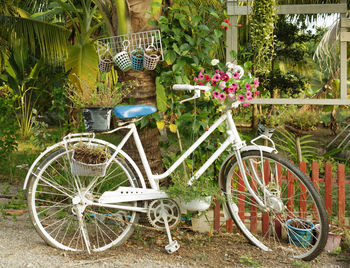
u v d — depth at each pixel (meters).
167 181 4.05
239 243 3.55
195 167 4.01
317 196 3.11
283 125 4.65
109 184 4.60
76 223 3.91
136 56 3.62
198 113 3.98
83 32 6.87
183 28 3.79
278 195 3.37
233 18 4.46
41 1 8.48
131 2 3.81
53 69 11.23
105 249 3.34
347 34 4.41
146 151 3.96
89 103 3.28
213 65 3.78
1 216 4.18
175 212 3.63
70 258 3.15
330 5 4.39
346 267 3.09
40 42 7.96
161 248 3.40
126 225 3.52
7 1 7.74
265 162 3.67
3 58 9.03
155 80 4.04
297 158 4.86
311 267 3.08
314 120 4.66
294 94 4.86
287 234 3.58
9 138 6.07
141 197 3.36
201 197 3.28
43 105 12.09
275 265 3.08
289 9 4.45
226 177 3.60
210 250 3.36
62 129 5.12
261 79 4.67
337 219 3.65
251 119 12.52
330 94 7.57
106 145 3.33
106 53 3.91
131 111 3.28
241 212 3.72
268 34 4.24
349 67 8.59
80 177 3.79
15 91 11.29
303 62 9.02
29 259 3.07
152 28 3.85
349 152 7.53
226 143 3.44
